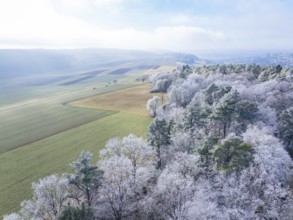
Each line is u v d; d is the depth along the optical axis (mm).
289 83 86938
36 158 66188
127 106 116875
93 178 38500
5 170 59906
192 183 36781
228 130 56844
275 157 39094
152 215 36438
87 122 96125
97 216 37812
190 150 49688
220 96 73688
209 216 30250
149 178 43875
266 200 32219
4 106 144250
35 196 44375
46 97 165375
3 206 45875
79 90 186750
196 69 144500
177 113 72438
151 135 50531
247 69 125875
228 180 35312
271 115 61531
